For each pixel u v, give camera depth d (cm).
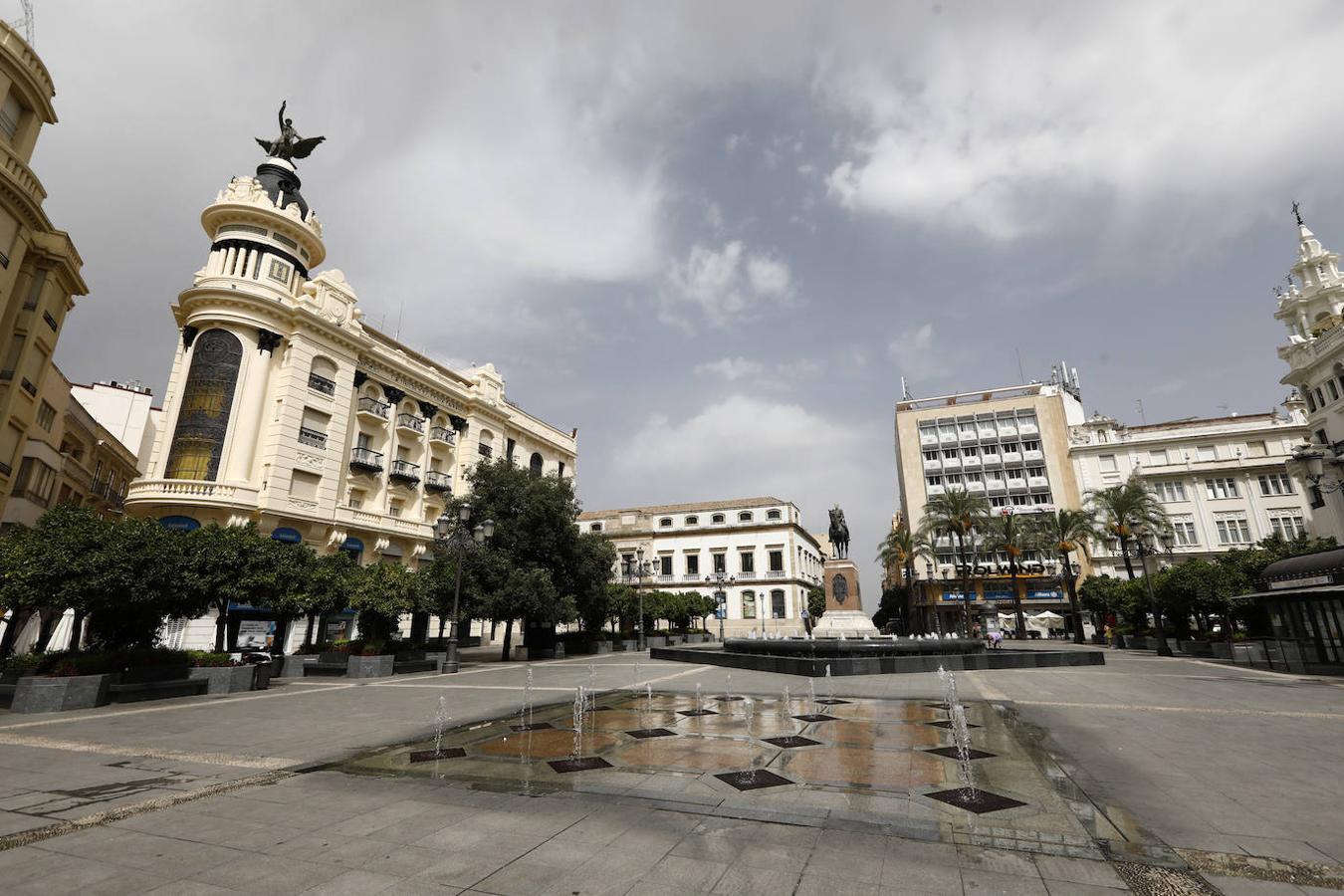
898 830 497
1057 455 6238
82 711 1209
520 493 3005
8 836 491
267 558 1844
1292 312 4531
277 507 3055
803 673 1777
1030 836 484
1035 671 1981
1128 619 3734
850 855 446
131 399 4641
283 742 876
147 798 595
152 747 845
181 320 3216
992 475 6500
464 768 714
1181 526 5438
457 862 436
